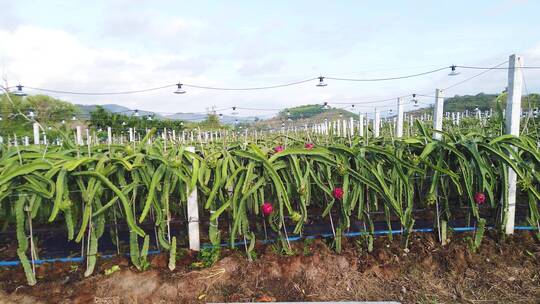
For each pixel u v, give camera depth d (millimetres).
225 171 2520
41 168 2283
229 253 2645
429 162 2650
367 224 3055
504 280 2363
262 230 3012
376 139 3139
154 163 2500
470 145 2674
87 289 2254
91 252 2375
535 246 2695
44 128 3482
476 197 2654
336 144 2803
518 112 2801
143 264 2459
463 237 2816
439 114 3104
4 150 2846
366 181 2574
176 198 2926
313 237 2842
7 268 2521
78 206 2592
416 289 2320
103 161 2377
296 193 2654
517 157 2672
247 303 2176
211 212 2658
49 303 2148
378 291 2316
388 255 2600
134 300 2203
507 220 2797
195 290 2293
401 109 4281
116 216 2727
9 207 2545
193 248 2699
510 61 2795
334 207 3109
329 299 2246
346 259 2547
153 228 3053
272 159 2559
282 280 2391
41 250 2816
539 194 2668
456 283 2365
